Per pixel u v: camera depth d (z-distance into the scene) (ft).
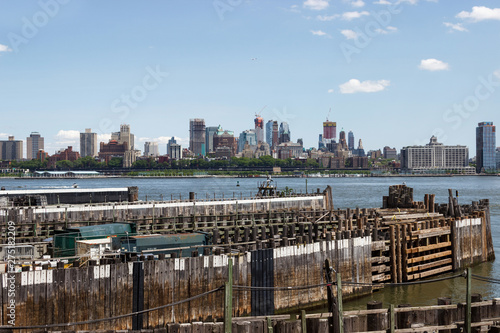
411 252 174.50
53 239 149.69
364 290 155.84
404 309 87.20
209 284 124.57
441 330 86.48
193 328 83.15
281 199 270.26
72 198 271.08
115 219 198.49
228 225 207.31
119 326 112.98
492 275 184.03
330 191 290.97
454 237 191.62
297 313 139.33
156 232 185.16
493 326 84.07
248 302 130.52
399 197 245.04
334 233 162.30
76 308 108.58
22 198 243.60
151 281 116.67
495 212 400.06
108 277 112.37
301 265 141.28
